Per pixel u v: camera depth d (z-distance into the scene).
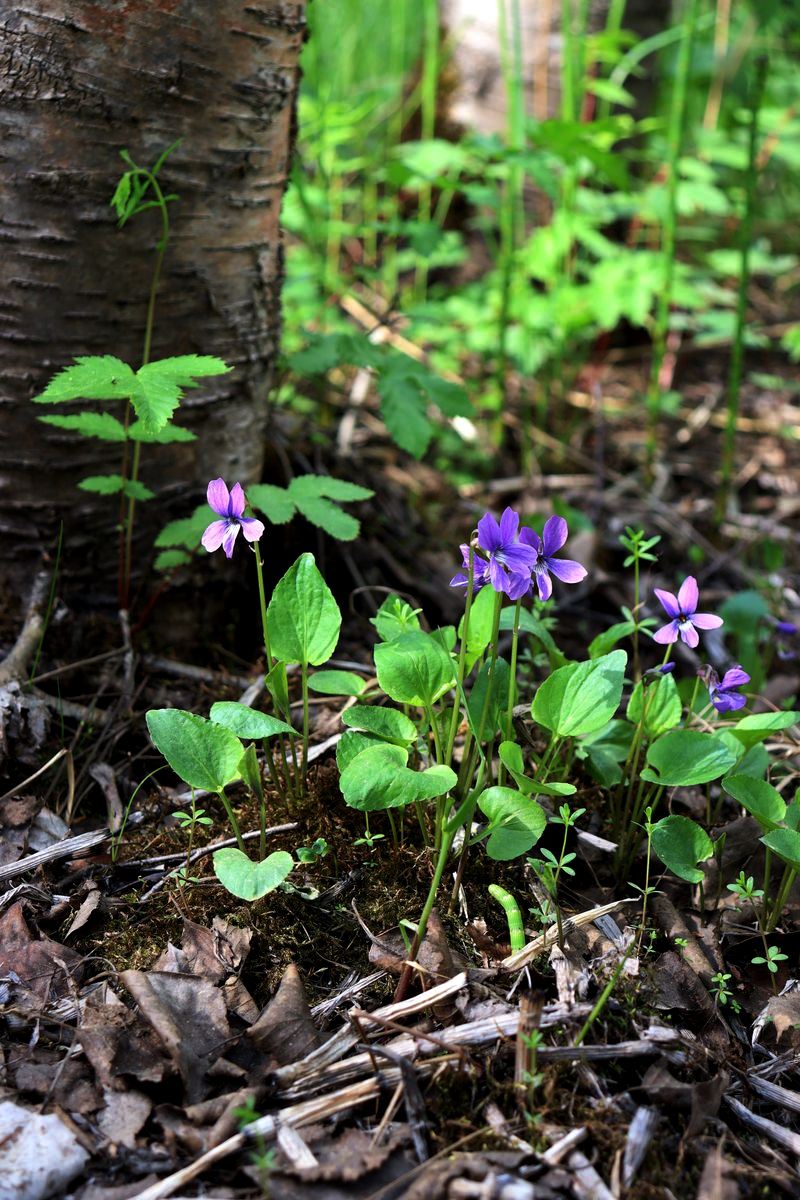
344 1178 0.49
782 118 1.32
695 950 0.58
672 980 0.56
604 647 0.63
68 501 0.69
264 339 0.71
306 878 0.59
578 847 0.62
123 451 0.68
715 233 1.46
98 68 0.62
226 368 0.59
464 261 1.28
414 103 1.32
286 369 0.82
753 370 1.27
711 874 0.61
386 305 1.18
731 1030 0.56
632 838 0.62
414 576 0.82
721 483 0.94
